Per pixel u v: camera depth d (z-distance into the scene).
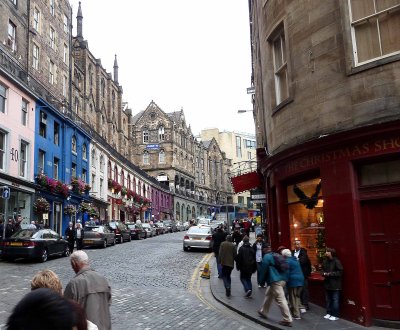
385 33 9.61
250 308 10.66
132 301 11.31
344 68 10.07
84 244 26.70
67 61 41.25
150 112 79.38
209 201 94.50
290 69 11.75
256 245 14.79
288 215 12.50
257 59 18.78
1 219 20.83
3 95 25.23
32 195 27.66
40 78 34.47
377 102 9.39
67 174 34.53
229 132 108.62
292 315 9.70
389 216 9.31
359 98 9.70
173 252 25.09
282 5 12.30
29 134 28.12
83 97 46.16
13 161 25.75
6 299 10.83
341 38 10.23
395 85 9.21
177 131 80.25
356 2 10.05
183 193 80.88
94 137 41.31
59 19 39.53
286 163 11.97
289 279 9.72
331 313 9.53
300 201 11.85
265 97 14.34
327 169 10.22
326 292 9.72
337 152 9.99
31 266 17.55
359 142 9.55
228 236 12.78
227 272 12.41
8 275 14.80
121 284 14.02
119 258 21.42
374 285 9.21
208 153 96.94
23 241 18.47
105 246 27.39
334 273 9.38
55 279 4.00
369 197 9.48
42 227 24.88
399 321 8.85
